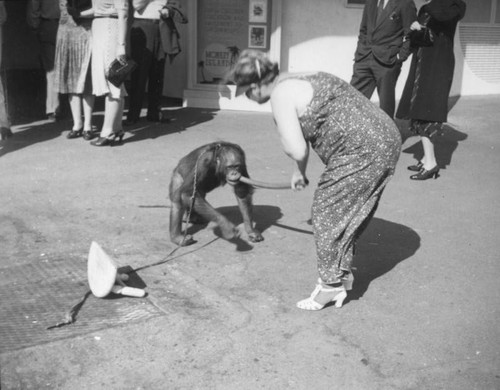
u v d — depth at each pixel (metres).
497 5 12.64
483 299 4.53
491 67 12.89
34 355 3.74
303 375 3.62
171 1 9.64
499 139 9.18
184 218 5.86
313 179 7.26
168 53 9.49
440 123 7.25
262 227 5.80
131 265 4.96
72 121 9.82
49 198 6.40
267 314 4.27
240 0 10.60
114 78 7.99
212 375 3.61
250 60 3.98
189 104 11.09
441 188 7.00
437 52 7.04
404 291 4.63
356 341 3.97
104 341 3.90
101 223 5.81
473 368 3.71
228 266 4.99
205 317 4.20
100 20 7.99
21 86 11.14
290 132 3.92
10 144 8.41
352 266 5.03
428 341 3.98
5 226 5.70
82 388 3.48
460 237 5.64
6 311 4.25
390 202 6.52
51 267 4.93
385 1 7.45
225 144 4.85
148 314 4.21
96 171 7.29
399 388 3.52
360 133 3.94
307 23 10.95
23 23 11.52
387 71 7.59
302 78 4.00
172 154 8.06
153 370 3.65
